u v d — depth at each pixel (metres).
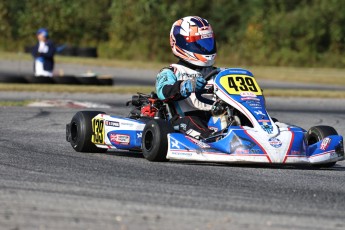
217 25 154.25
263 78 107.19
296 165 29.62
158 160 28.50
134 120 30.48
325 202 21.11
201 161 29.11
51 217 17.81
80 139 31.86
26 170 25.39
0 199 19.64
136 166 27.25
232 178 24.91
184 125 29.44
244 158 26.88
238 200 20.83
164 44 138.88
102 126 31.42
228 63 136.12
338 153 28.73
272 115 53.94
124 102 61.41
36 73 78.81
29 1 144.50
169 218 18.12
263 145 27.17
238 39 148.25
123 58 139.12
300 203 20.78
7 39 143.12
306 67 135.38
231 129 27.59
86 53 134.50
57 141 35.97
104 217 18.00
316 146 28.69
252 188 23.00
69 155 30.67
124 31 142.00
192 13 150.75
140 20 140.88
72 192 21.11
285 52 136.88
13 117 46.41
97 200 20.02
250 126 28.83
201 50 30.44
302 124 48.09
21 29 143.75
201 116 30.23
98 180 23.48
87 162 28.28
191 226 17.34
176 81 29.31
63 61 122.94
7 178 23.38
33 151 31.50
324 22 139.25
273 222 18.17
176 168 26.92
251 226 17.59
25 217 17.70
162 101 30.78
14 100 60.38
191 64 30.62
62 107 54.78
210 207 19.66
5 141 34.97
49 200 19.78
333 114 55.62
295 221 18.41
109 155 31.19
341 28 139.38
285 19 140.12
